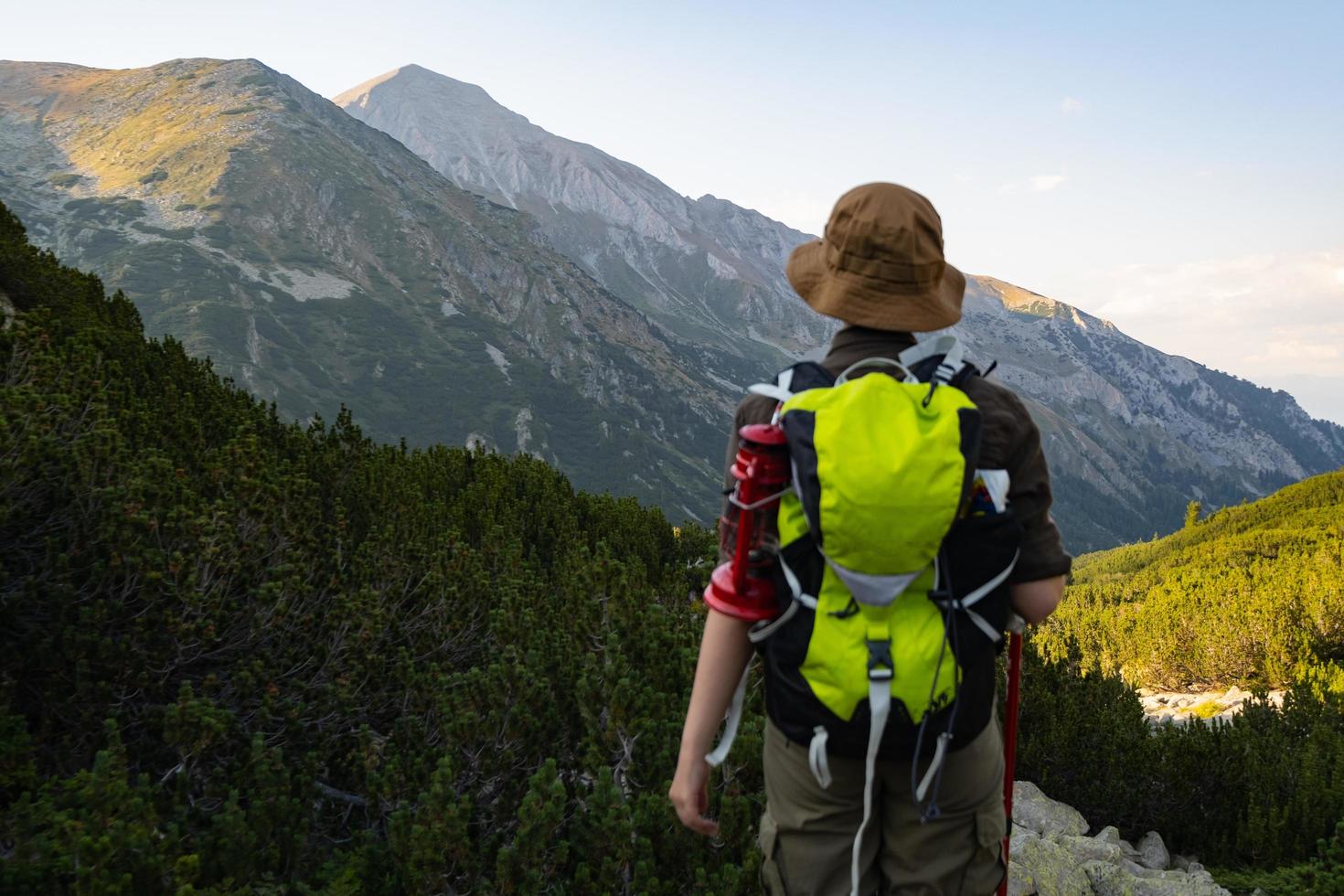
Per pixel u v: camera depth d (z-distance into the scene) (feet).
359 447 29.84
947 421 4.78
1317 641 84.58
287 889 10.96
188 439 23.11
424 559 20.33
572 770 14.62
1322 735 27.17
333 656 16.02
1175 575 177.78
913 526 4.56
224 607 15.51
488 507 29.27
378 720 16.31
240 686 14.33
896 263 5.43
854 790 5.42
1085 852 19.86
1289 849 21.27
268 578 16.94
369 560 19.66
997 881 5.63
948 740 5.00
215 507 17.12
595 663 15.97
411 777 13.17
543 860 11.27
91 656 13.25
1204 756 23.76
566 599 20.27
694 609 24.56
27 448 14.24
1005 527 4.98
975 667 5.02
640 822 11.76
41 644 12.98
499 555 24.32
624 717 13.25
